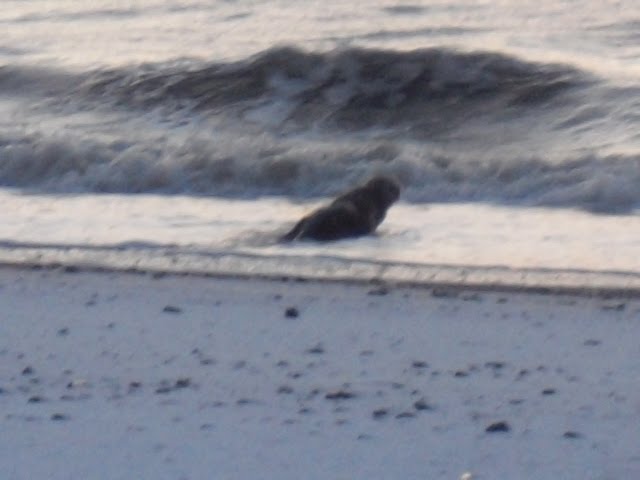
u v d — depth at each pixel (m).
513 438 28.62
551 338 36.78
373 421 29.70
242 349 35.81
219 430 29.09
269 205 61.28
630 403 30.98
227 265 46.59
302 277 44.44
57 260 47.91
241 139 73.88
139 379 33.09
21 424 29.53
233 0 105.56
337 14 101.38
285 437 28.64
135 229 54.22
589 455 27.59
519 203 60.09
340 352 35.47
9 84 89.50
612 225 54.72
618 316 39.12
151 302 41.03
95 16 104.88
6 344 36.62
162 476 26.41
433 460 27.30
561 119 78.69
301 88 86.12
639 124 75.62
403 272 45.50
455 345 36.16
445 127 80.44
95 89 87.56
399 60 87.69
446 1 102.19
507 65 86.12
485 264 46.94
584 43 91.94
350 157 66.50
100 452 27.75
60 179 66.50
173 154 67.12
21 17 105.75
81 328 38.09
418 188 62.41
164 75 88.50
